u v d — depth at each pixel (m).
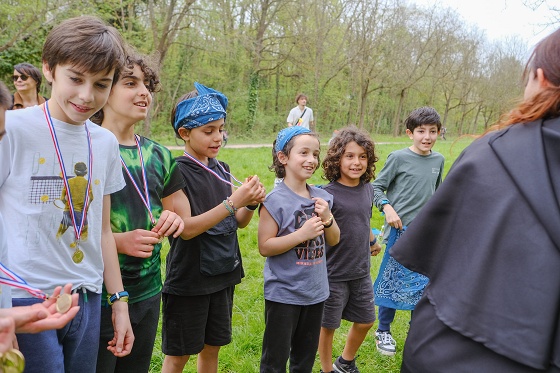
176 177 2.08
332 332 2.71
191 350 2.24
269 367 2.32
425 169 3.24
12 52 12.09
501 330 1.15
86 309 1.58
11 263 1.43
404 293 3.03
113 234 1.79
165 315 2.28
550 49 1.27
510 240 1.17
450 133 46.75
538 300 1.11
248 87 28.30
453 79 36.09
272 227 2.34
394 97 38.28
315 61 26.62
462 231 1.27
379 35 27.02
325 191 2.62
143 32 17.31
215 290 2.26
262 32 25.88
